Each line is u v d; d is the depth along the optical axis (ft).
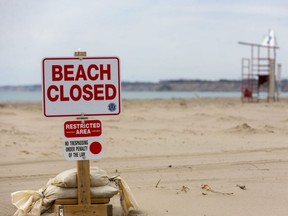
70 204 20.54
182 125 63.36
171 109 93.35
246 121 67.51
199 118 72.49
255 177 30.09
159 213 22.12
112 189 20.93
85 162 20.45
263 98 146.92
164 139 48.67
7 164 35.83
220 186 27.58
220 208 22.77
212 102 120.88
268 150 41.39
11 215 22.15
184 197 24.93
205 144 45.32
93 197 20.66
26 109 99.96
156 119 71.10
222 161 36.14
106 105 20.62
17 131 55.11
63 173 20.99
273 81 121.80
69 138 20.38
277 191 26.11
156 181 29.37
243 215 21.65
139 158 37.88
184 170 32.89
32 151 41.24
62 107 20.40
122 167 34.22
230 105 105.81
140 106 103.81
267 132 53.72
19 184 29.27
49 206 21.13
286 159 36.76
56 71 20.35
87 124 20.48
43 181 30.17
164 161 36.47
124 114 80.18
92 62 20.52
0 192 27.07
